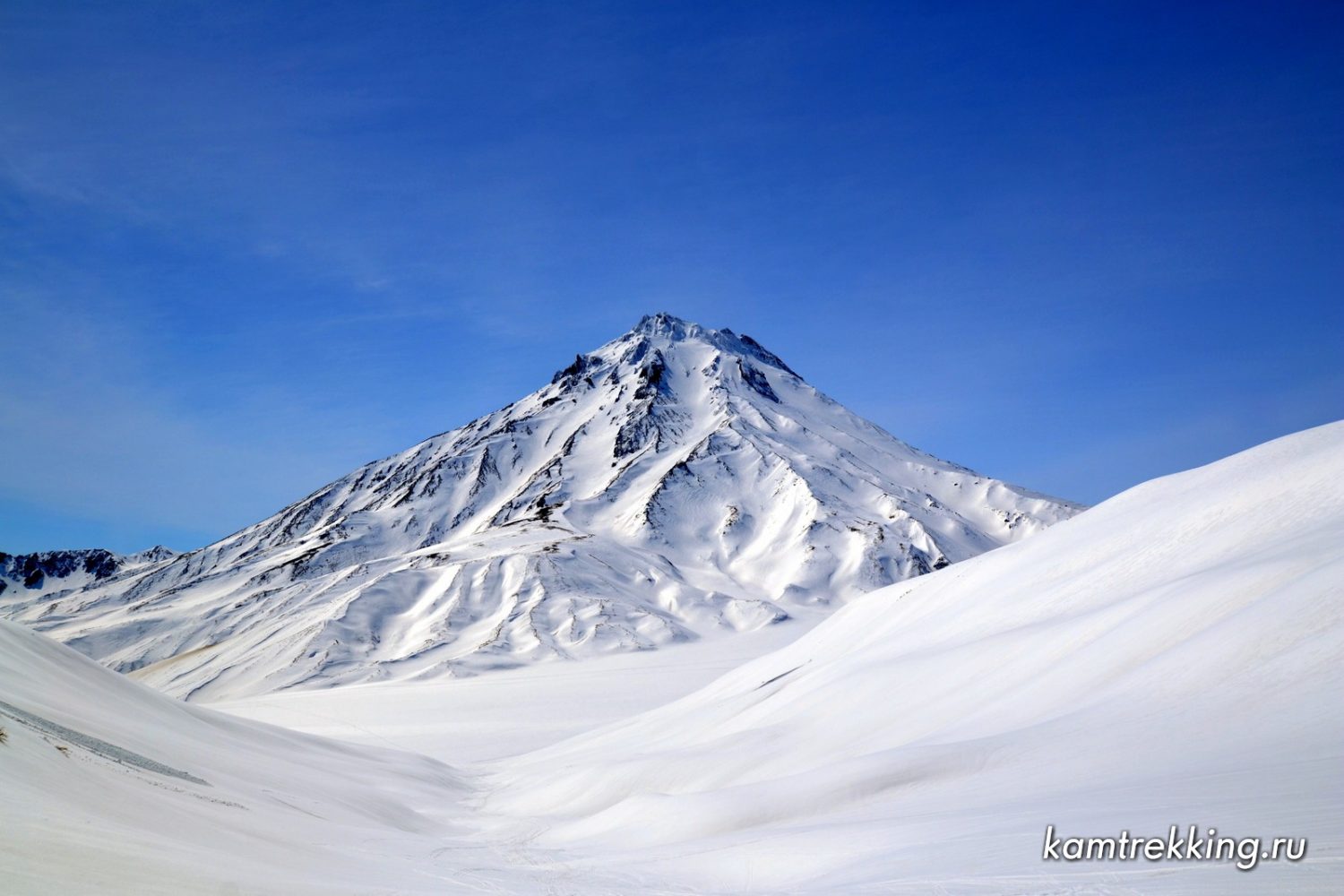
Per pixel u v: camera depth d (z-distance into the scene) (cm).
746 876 1992
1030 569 5316
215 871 1306
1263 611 2473
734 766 3894
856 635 6712
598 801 4147
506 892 1888
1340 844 1123
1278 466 4422
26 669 3209
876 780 2567
